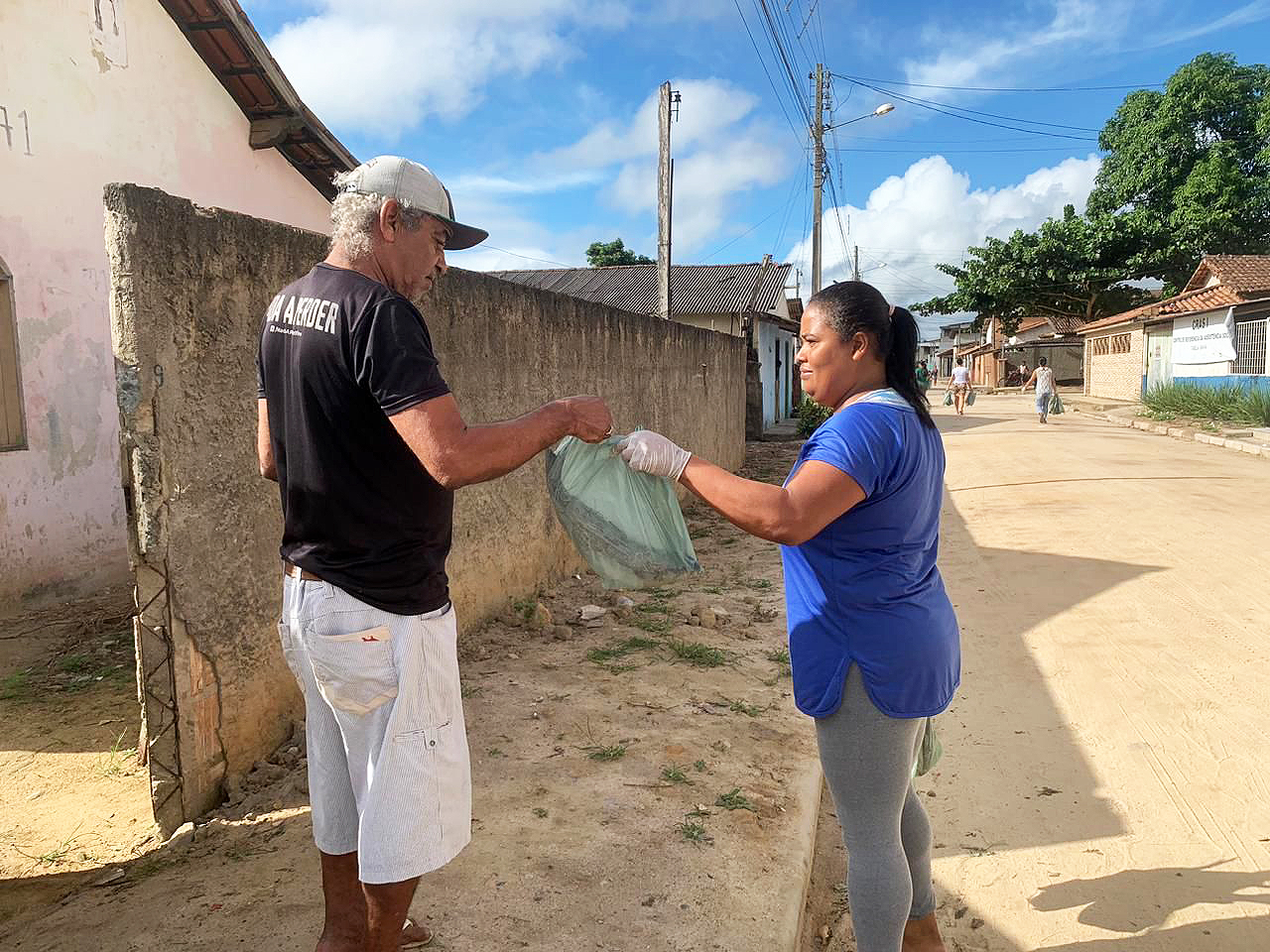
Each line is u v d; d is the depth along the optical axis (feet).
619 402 25.85
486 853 9.93
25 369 20.86
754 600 21.07
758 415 65.36
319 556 6.43
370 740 6.50
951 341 245.04
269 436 6.89
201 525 10.86
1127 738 13.88
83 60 22.11
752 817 10.91
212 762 11.07
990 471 43.47
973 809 11.96
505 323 18.65
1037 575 23.53
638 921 8.84
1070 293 130.52
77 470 22.22
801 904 9.48
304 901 8.95
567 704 14.29
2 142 20.25
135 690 15.76
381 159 6.68
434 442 5.91
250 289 11.66
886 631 6.97
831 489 6.62
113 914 8.85
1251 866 10.45
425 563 6.59
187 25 24.76
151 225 10.02
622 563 8.00
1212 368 77.77
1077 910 9.75
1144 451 50.78
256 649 11.88
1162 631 18.71
